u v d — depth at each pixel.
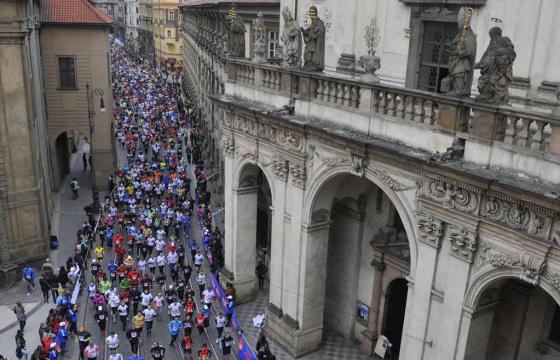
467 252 14.70
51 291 27.30
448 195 14.91
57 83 39.47
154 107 70.56
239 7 34.56
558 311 15.82
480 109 14.06
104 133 41.28
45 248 29.75
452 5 17.75
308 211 20.77
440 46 18.66
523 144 13.38
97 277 26.39
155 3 122.06
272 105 22.38
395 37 20.25
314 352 22.80
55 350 21.06
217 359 22.73
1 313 25.70
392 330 22.25
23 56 27.31
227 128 25.02
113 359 20.73
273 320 23.56
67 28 38.62
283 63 22.56
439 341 16.00
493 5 16.66
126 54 142.50
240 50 25.03
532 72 15.88
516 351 16.69
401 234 20.48
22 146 28.09
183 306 26.23
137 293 25.50
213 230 34.50
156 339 24.08
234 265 26.55
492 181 13.41
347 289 23.31
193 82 70.31
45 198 31.56
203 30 54.41
